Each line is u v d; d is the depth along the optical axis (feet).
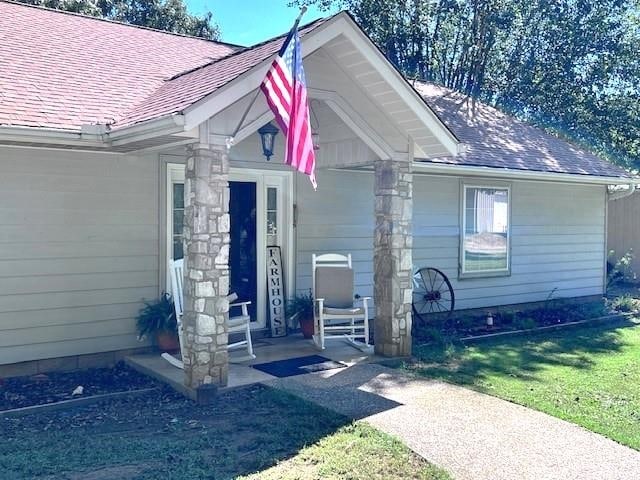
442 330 32.76
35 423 17.74
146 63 30.73
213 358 20.10
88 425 17.48
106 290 25.08
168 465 14.28
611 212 58.80
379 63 22.41
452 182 36.81
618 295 48.67
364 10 77.92
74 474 13.80
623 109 73.82
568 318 37.52
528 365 25.21
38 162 23.31
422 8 77.25
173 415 18.22
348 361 24.59
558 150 43.32
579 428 17.25
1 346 22.67
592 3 71.31
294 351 26.45
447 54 80.53
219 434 16.37
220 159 19.98
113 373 23.75
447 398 19.85
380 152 24.81
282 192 30.71
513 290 40.32
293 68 19.11
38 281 23.44
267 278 30.17
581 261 44.80
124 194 25.43
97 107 23.52
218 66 23.11
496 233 39.22
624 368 24.99
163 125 18.38
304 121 19.24
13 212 22.81
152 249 26.27
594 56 73.56
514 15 72.54
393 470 14.11
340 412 18.15
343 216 32.63
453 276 37.14
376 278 25.93
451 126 39.78
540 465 14.61
